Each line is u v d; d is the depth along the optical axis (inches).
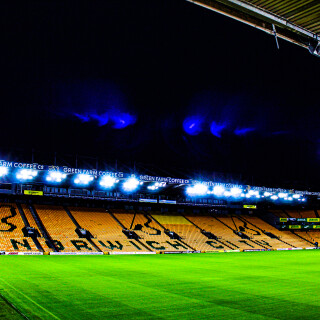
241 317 444.5
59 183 1916.8
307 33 314.2
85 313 455.2
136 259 1405.0
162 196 2336.4
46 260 1267.2
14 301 527.2
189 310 479.5
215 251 2046.0
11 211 1875.0
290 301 554.3
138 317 438.0
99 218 2119.8
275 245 2395.4
